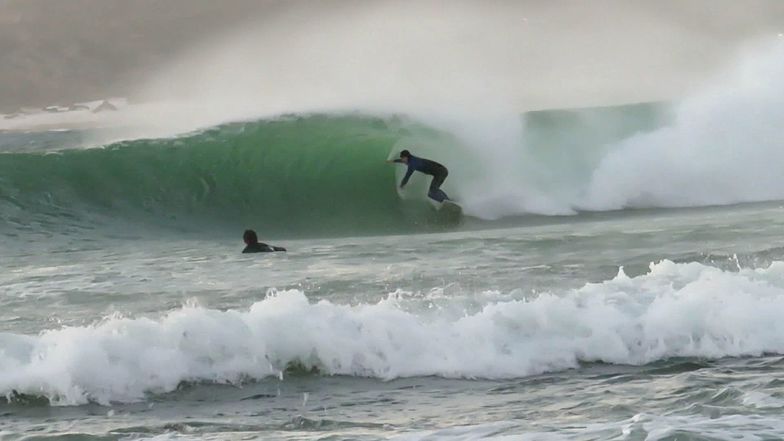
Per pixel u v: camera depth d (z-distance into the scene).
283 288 47.84
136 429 29.45
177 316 35.72
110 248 67.19
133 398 32.81
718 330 37.09
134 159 83.88
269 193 83.75
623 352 36.25
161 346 34.53
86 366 33.12
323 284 48.38
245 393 33.28
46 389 32.66
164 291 48.19
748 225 63.25
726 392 31.30
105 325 35.00
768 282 41.06
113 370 33.41
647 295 39.69
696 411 29.23
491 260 53.81
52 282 51.59
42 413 31.39
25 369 33.06
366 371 35.22
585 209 83.06
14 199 79.38
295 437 28.22
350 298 45.09
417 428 28.97
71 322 42.31
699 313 37.47
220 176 84.00
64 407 32.03
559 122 89.50
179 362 34.25
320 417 30.45
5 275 54.41
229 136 86.25
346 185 84.19
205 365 34.50
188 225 79.12
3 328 41.25
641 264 50.88
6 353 33.78
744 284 39.81
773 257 51.59
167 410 31.61
